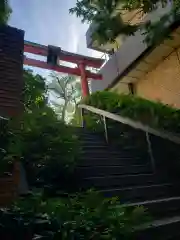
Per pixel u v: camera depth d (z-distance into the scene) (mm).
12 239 1794
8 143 2414
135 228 2242
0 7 3051
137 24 4164
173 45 8102
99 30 4047
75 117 10273
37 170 3547
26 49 9812
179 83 8156
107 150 5547
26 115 3631
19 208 2000
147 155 5504
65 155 3820
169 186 4062
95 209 2033
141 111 5242
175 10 4238
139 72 9617
